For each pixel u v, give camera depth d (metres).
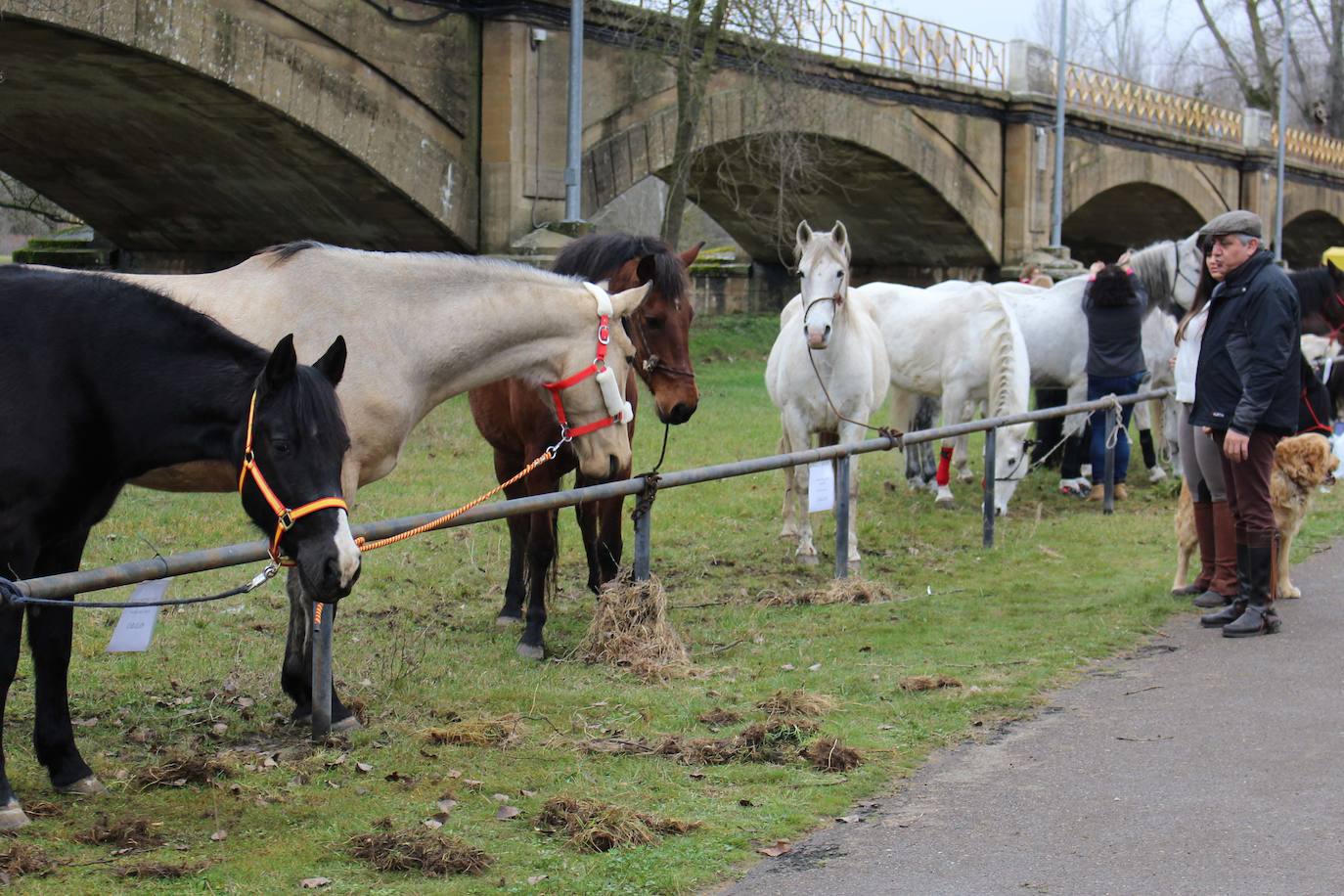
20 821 4.18
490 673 6.08
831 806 4.50
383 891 3.79
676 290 6.61
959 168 26.16
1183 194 33.00
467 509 5.46
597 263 6.66
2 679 4.12
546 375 5.70
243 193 19.47
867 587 7.80
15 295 4.21
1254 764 4.86
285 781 4.69
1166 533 9.93
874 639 6.80
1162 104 31.75
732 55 20.16
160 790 4.55
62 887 3.76
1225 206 34.97
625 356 5.94
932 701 5.66
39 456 4.11
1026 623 7.10
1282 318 6.50
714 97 20.14
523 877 3.90
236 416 4.18
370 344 5.19
